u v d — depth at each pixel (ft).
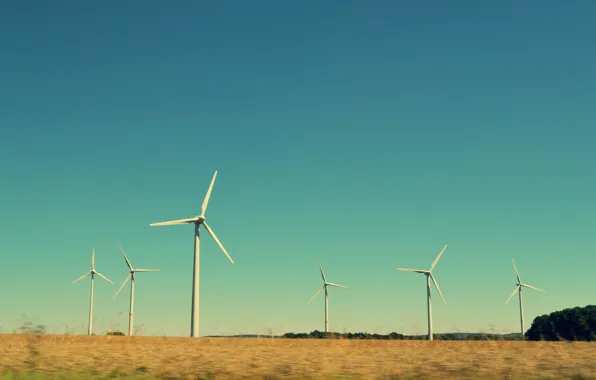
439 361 69.67
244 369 61.98
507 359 70.23
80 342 110.42
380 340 119.14
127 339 122.42
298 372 59.26
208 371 60.34
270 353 84.58
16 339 109.19
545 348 91.30
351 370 60.64
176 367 64.34
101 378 57.57
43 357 75.82
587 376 52.65
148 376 58.08
